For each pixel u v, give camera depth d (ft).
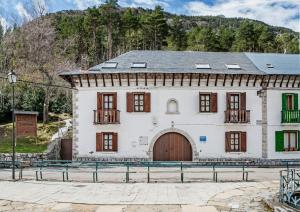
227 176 73.15
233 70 93.25
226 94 93.45
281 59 104.53
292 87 95.04
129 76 91.04
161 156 93.30
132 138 92.53
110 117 91.81
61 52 165.89
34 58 139.95
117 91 92.84
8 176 69.31
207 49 240.73
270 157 93.35
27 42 143.02
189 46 250.37
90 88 93.30
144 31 249.34
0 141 105.29
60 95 149.07
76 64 183.11
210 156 92.89
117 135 92.43
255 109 94.12
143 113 92.79
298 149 94.73
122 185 59.26
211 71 91.30
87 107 93.20
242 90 93.91
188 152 93.66
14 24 173.99
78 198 49.37
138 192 53.47
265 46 261.65
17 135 96.53
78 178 68.59
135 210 43.37
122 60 97.60
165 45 259.60
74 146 92.94
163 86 93.09
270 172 80.23
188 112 93.09
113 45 241.55
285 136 95.35
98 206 45.19
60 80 140.67
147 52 102.47
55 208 44.29
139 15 271.49
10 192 53.16
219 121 93.30
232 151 93.09
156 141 93.30
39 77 137.69
